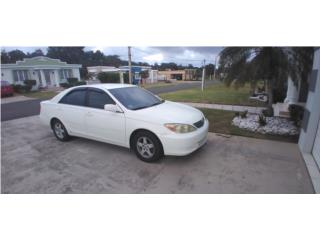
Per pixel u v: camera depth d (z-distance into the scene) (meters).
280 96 7.78
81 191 2.87
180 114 3.53
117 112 3.62
